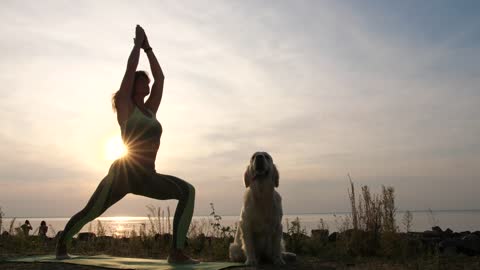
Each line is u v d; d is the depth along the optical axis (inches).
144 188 221.6
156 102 241.4
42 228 394.6
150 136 218.7
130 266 201.8
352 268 237.6
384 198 324.8
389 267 242.2
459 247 293.4
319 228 389.4
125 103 220.1
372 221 321.7
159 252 327.6
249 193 248.8
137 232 399.5
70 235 226.2
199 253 326.3
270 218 246.7
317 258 288.8
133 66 224.7
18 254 273.3
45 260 216.5
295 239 329.4
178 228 217.6
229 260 283.4
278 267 233.1
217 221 352.2
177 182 221.9
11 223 346.3
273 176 251.1
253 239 250.4
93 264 204.5
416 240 312.3
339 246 318.0
